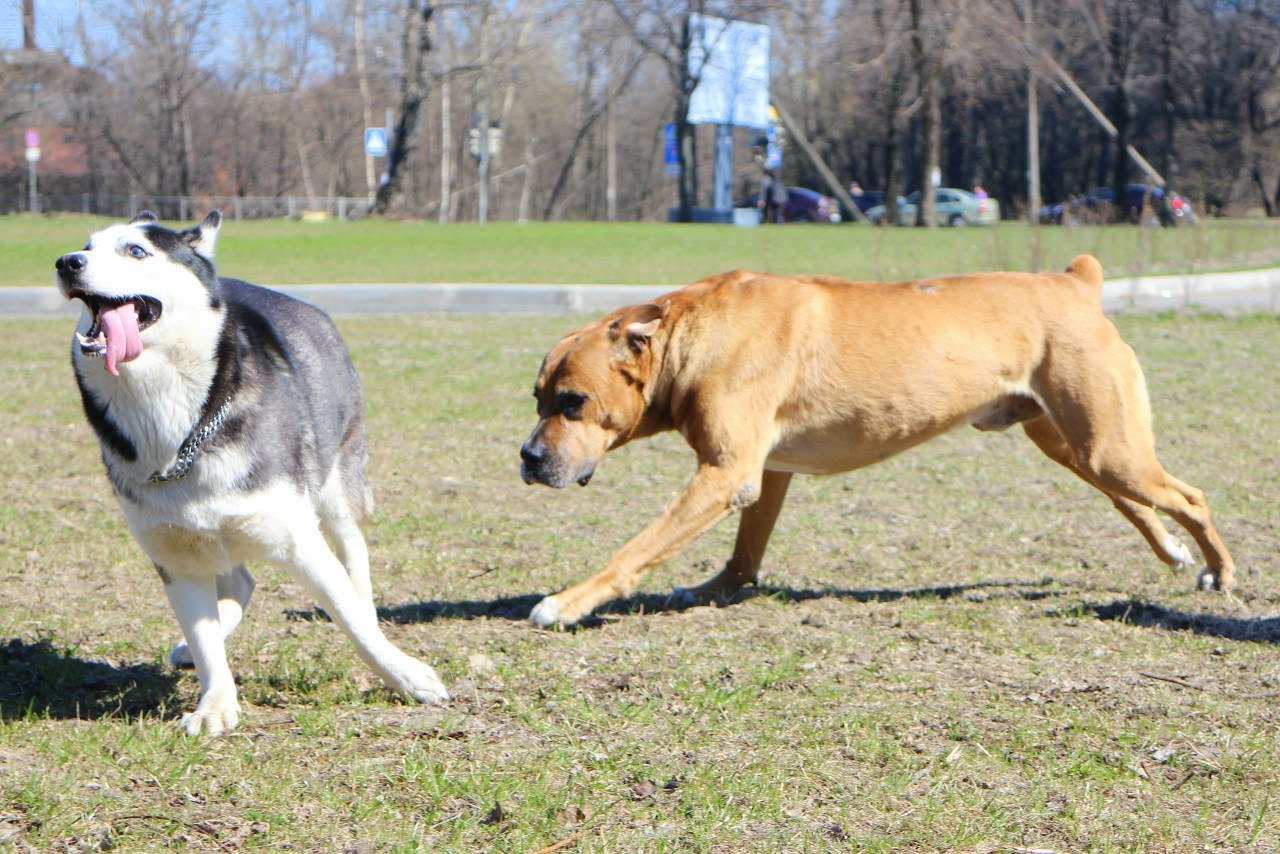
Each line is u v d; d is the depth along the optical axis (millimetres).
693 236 40062
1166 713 5285
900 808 4418
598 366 6539
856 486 10125
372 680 5770
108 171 82688
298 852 4055
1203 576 7234
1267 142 71625
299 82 83812
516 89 82062
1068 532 8695
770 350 6617
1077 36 63000
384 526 8773
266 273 26219
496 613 6910
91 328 4797
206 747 4836
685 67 63000
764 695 5516
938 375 6707
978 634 6426
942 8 50625
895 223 58031
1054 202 86812
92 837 4090
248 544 5129
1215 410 12852
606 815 4328
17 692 5629
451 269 27422
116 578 7480
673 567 8008
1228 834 4250
